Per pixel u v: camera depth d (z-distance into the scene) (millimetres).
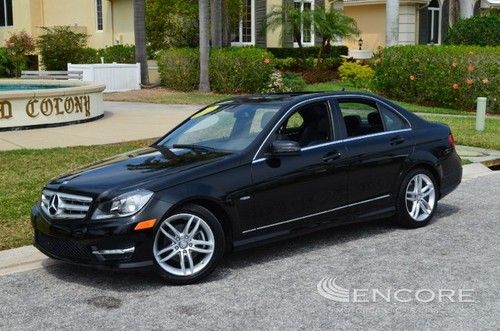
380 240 7430
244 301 5645
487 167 12055
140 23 28391
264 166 6570
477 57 20406
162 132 14898
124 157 7047
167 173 6191
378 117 7691
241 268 6547
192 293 5875
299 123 7043
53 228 6129
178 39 31141
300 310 5406
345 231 7859
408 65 22281
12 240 7391
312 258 6812
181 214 6027
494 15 26641
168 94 26312
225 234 6430
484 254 6848
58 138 14094
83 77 27125
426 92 21906
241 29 33625
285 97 7406
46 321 5320
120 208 5871
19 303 5734
